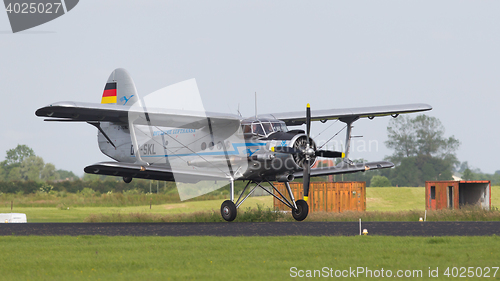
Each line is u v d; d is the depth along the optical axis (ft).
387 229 165.48
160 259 105.40
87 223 220.23
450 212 231.91
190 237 142.82
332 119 267.39
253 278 86.53
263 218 225.56
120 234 158.71
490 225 178.50
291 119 255.91
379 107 265.95
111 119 220.23
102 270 94.79
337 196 338.54
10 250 119.96
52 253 115.03
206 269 94.48
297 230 165.07
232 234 153.99
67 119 214.28
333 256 107.24
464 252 110.52
